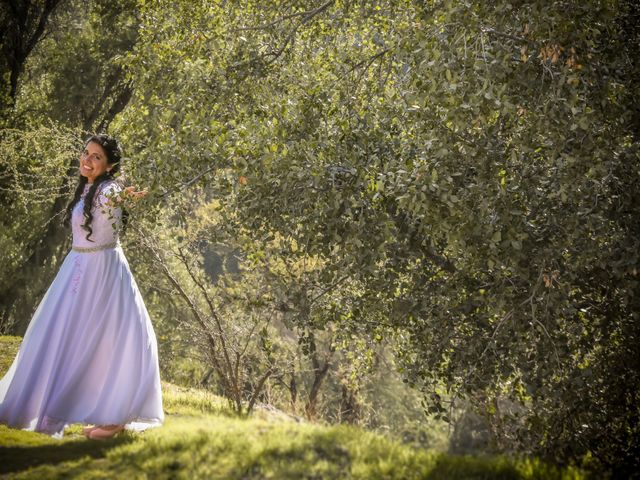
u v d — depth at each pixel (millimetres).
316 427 5230
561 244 5984
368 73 8766
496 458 4832
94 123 22953
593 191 5910
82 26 23125
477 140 6117
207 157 7305
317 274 8242
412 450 4809
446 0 5762
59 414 5145
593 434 6695
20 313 22906
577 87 5809
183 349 17047
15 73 21859
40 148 16297
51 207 22891
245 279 12133
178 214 8047
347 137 7109
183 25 9164
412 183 6191
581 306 6875
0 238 21359
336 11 9188
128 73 9219
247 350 12078
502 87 5492
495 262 6262
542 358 6566
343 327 8805
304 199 6855
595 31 5609
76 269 5398
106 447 4855
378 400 21984
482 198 5855
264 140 6941
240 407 8305
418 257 7324
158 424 5445
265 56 8828
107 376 5234
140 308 5477
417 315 7578
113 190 5430
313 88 7777
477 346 7094
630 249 5719
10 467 4402
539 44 5793
